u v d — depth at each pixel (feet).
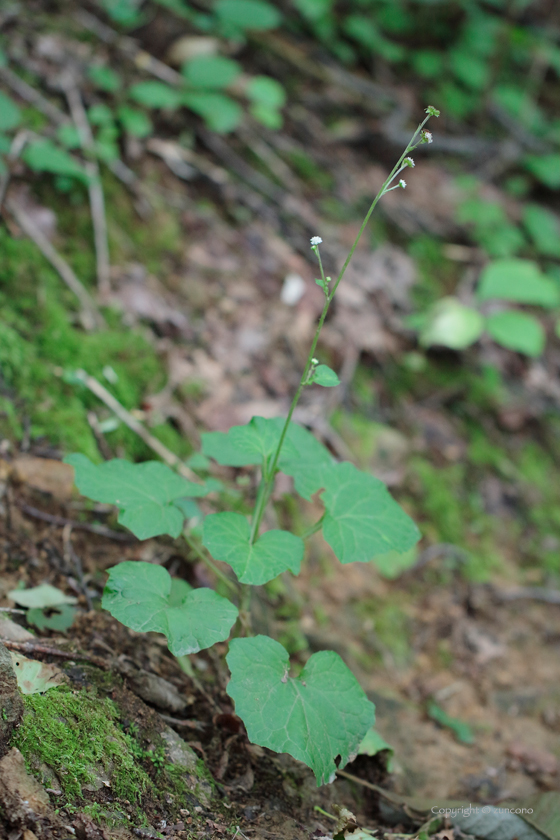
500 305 14.12
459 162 16.78
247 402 10.08
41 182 10.01
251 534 5.41
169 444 8.94
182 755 5.34
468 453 12.05
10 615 5.82
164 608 4.95
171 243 11.16
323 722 4.82
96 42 12.15
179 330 10.21
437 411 12.37
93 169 10.59
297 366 11.00
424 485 11.17
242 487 8.92
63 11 12.19
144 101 11.44
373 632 9.03
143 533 5.31
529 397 13.43
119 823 4.51
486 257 14.80
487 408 12.82
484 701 8.68
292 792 5.73
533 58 20.35
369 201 14.37
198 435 9.32
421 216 14.94
